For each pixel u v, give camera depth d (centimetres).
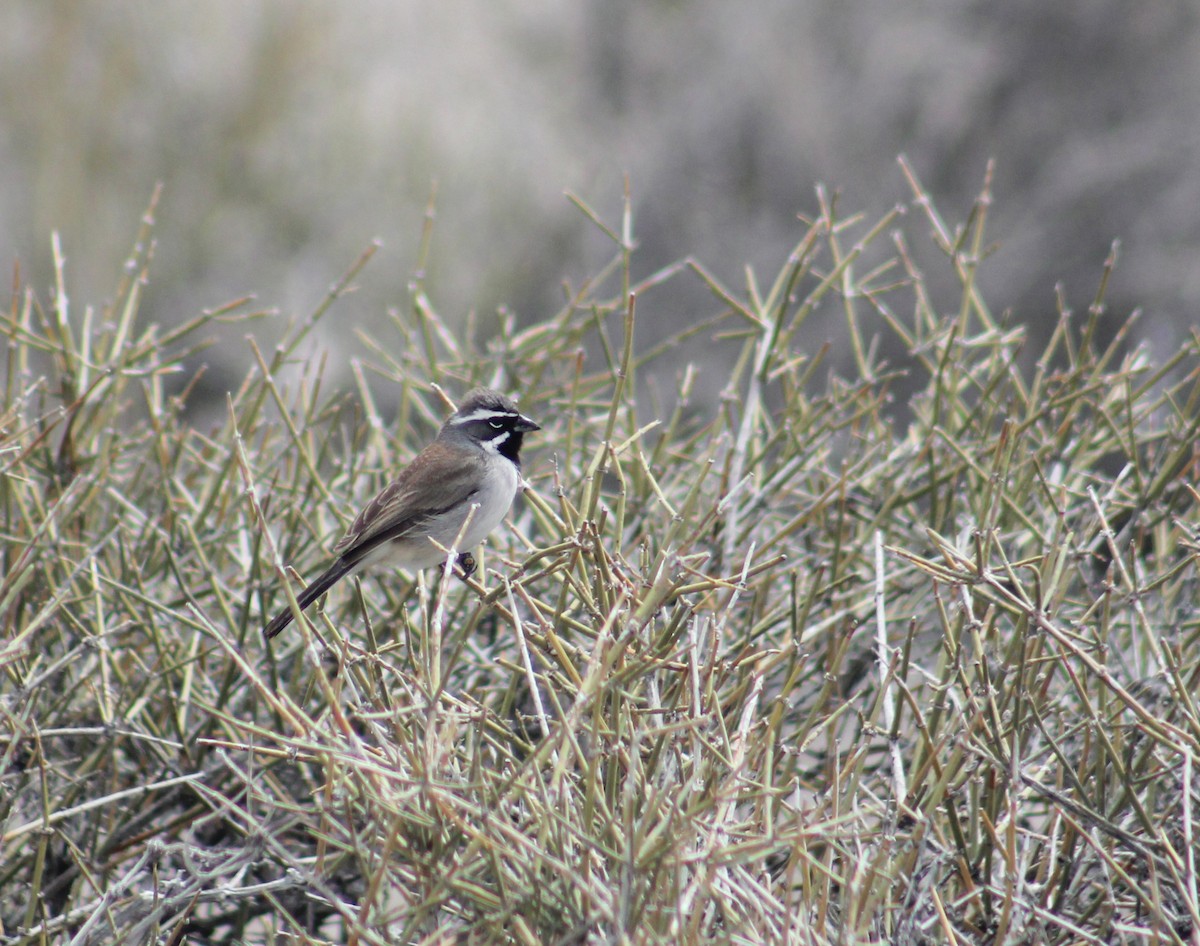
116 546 1075
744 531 1058
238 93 3216
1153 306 2858
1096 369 1114
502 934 599
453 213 3388
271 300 3133
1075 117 3031
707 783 655
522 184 3481
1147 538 1196
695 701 640
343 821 785
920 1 3156
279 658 1006
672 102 3438
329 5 3347
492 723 703
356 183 3312
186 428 1173
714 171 3256
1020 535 1026
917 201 1212
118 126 3112
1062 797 686
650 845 581
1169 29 2994
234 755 921
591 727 639
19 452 1043
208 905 959
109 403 1143
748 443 1159
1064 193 2983
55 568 1010
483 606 744
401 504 982
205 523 1104
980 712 705
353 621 1071
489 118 3531
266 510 962
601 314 1245
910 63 3122
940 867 721
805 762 1056
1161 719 793
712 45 3378
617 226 3328
